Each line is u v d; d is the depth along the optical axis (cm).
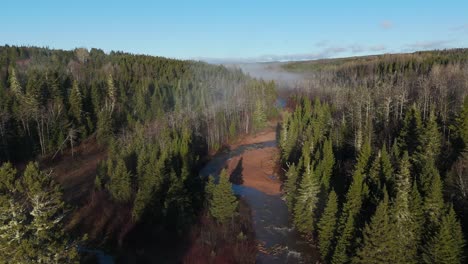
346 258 4075
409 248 4056
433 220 4138
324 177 5588
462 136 5981
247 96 14912
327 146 6950
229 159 10312
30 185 2791
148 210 5781
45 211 2775
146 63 19075
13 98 10369
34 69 14525
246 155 10600
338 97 11762
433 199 4188
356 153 7156
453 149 6062
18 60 18575
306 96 14550
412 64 17675
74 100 10844
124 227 5750
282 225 6022
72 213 6094
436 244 3738
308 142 7838
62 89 11581
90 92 12056
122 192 6397
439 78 11419
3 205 2594
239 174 9006
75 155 9950
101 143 10456
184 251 5184
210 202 5997
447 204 4166
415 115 6925
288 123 10888
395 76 15225
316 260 4916
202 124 11962
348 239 4209
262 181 8450
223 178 5712
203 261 4944
